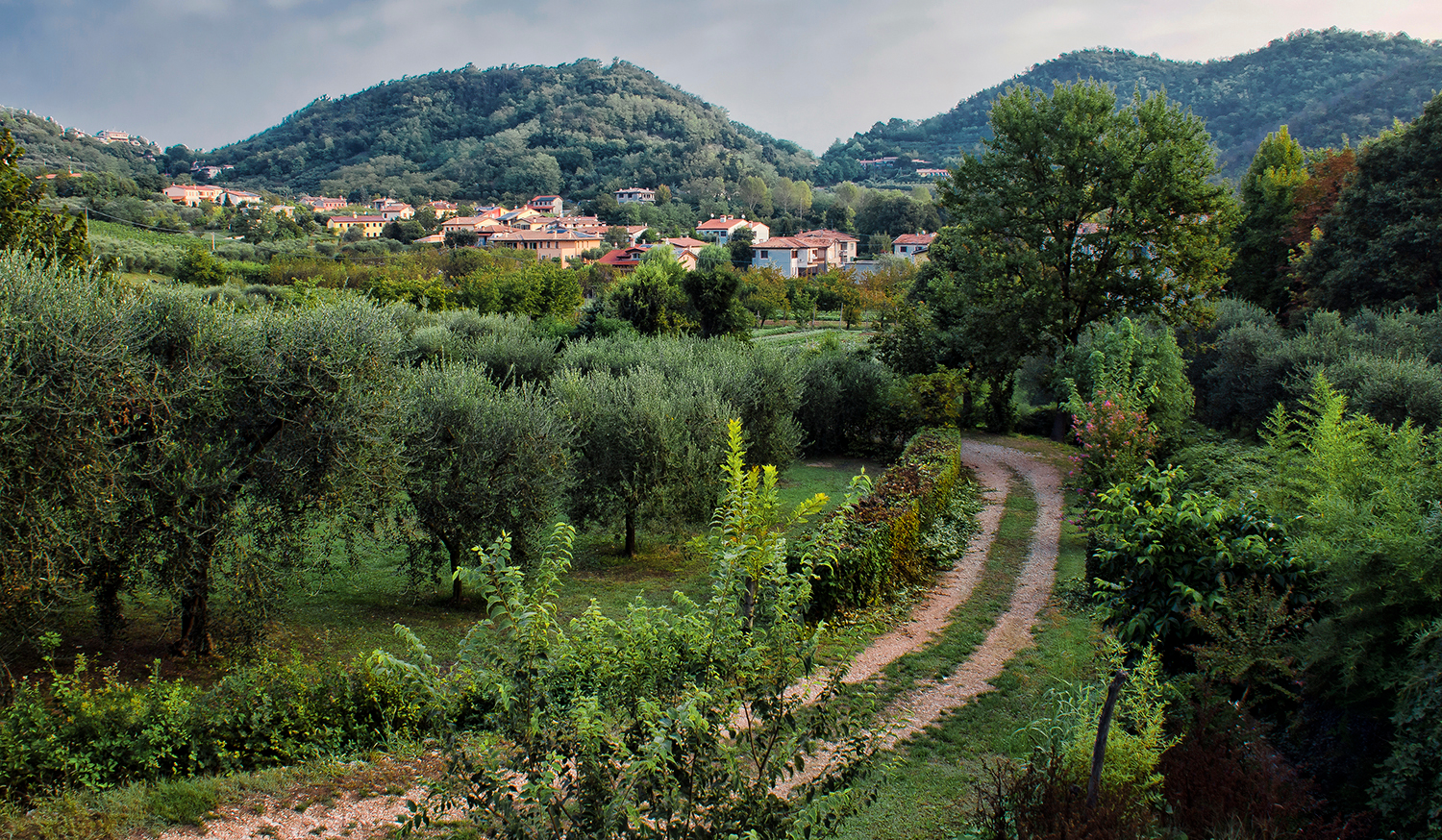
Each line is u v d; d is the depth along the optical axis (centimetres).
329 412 1251
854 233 15000
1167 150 2711
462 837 701
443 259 8412
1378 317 2672
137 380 1055
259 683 966
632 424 1845
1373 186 3083
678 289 4731
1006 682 1058
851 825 723
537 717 472
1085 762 591
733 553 506
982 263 3019
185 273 5941
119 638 1288
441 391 1562
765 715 500
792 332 7312
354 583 1719
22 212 1877
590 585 1716
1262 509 830
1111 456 1658
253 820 743
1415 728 552
